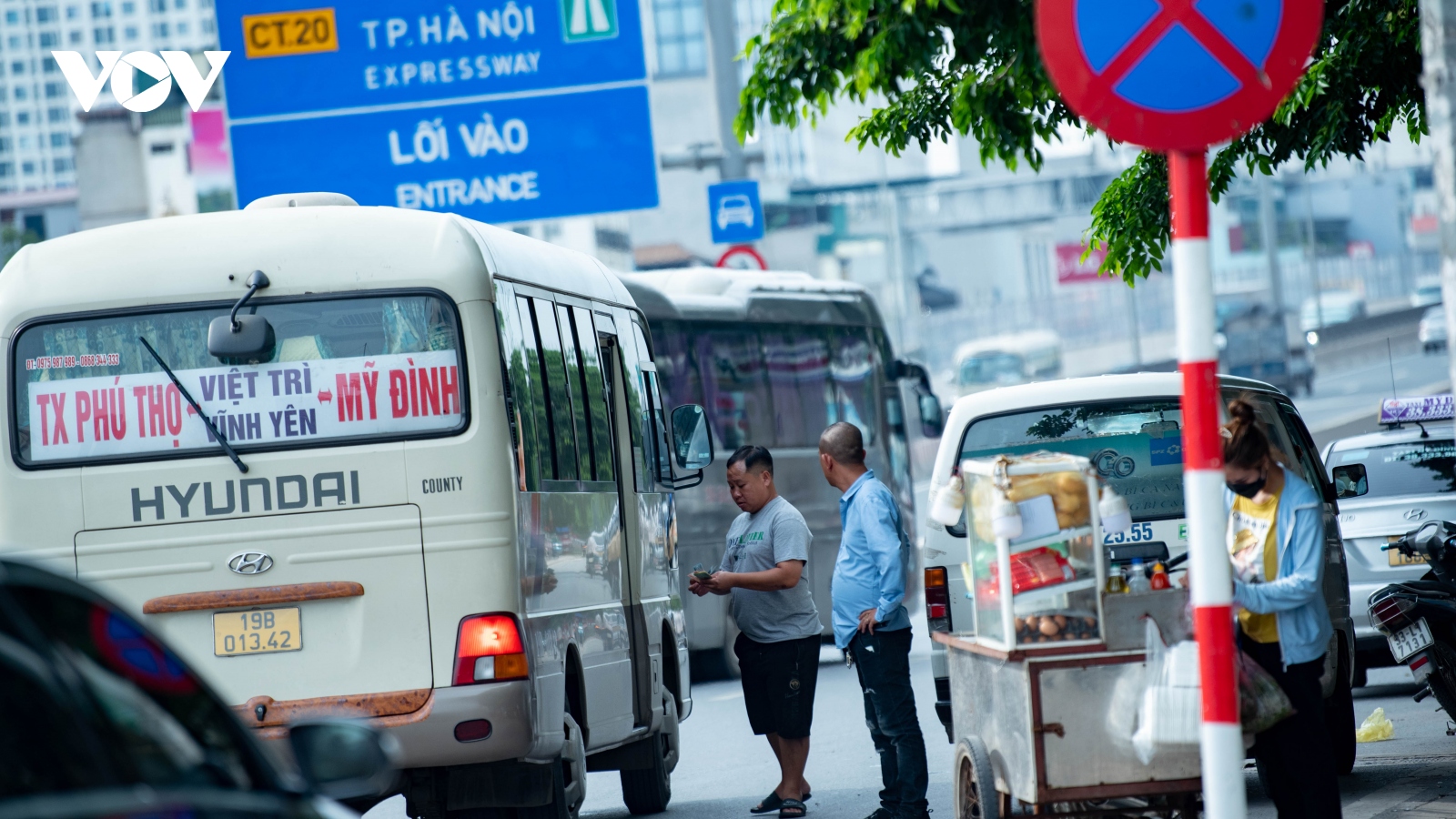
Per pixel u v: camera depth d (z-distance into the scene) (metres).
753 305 52.41
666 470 29.66
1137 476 25.00
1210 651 13.02
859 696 42.38
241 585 20.55
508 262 22.23
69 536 20.69
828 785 28.91
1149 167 29.39
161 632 20.59
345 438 20.69
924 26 20.83
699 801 28.52
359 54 43.53
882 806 22.92
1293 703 16.75
